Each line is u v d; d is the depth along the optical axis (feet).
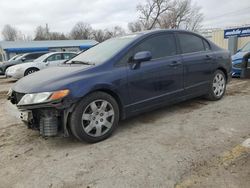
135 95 13.32
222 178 8.59
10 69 40.60
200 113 15.62
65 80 11.35
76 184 8.83
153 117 15.38
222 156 10.04
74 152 11.26
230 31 57.16
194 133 12.52
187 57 15.72
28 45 128.67
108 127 12.46
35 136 13.44
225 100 18.40
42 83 11.31
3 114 18.20
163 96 14.56
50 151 11.54
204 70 16.84
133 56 13.29
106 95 12.23
